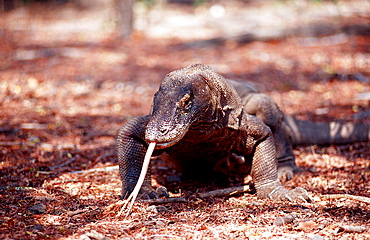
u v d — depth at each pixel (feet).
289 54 62.13
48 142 29.84
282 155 24.54
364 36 70.38
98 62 59.11
